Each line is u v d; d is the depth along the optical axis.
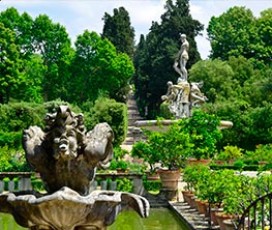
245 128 41.78
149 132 23.78
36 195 6.63
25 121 37.97
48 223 6.19
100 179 21.52
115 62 59.97
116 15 74.62
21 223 6.51
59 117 6.41
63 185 6.55
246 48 60.78
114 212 6.62
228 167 29.62
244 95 47.25
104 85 60.19
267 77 48.59
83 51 59.53
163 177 21.80
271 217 9.63
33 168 6.61
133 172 23.34
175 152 22.34
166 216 18.86
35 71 55.78
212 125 25.41
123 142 44.88
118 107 40.78
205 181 15.02
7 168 24.88
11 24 57.84
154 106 62.41
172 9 63.78
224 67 48.53
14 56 50.06
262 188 12.63
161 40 62.59
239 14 65.56
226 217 12.89
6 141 30.69
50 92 58.91
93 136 6.60
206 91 48.12
